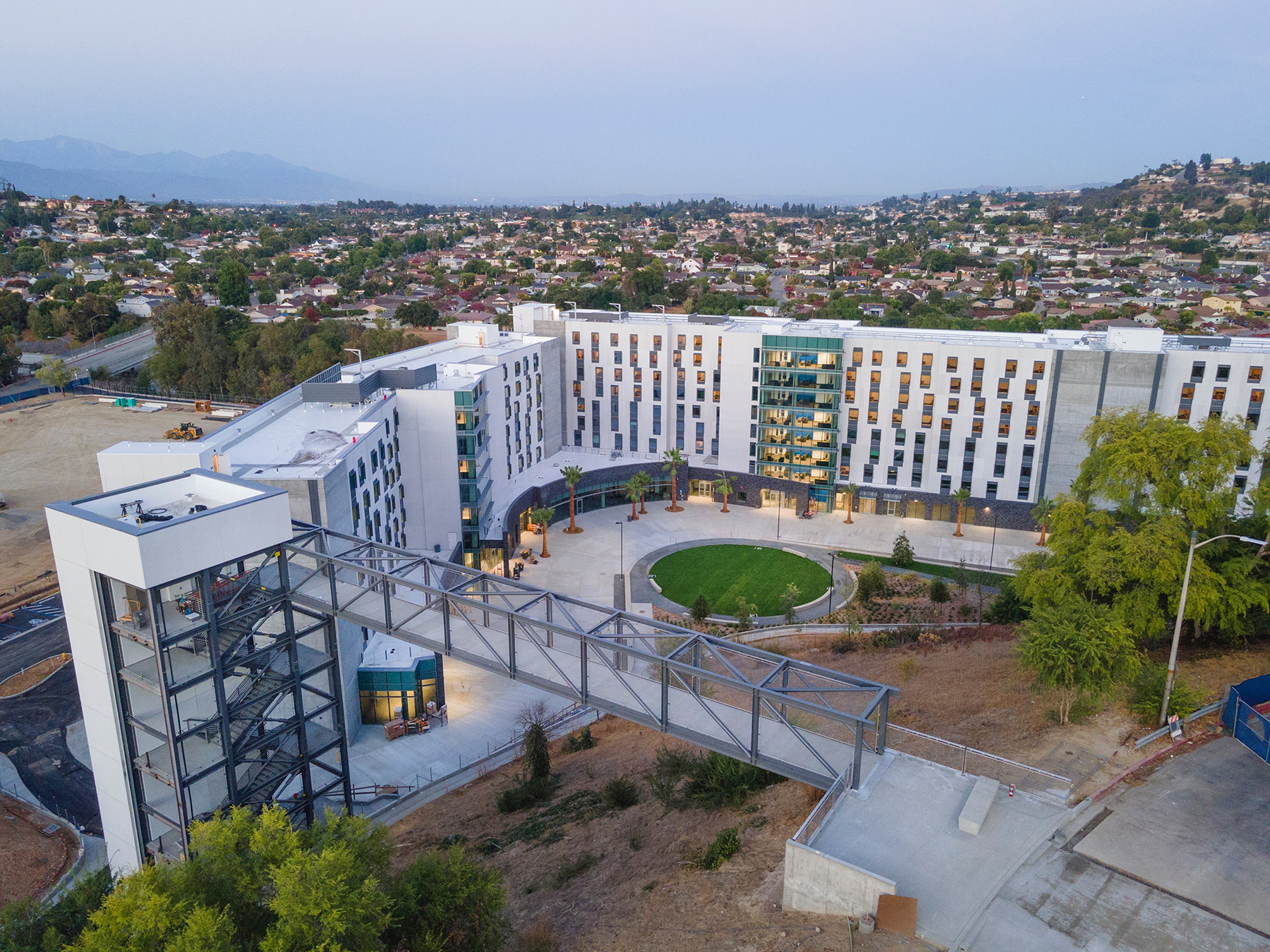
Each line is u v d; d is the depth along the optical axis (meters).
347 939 26.53
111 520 38.31
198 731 40.62
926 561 93.94
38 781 57.25
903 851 30.36
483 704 66.56
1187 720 40.19
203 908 26.03
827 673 35.59
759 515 109.12
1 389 169.75
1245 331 191.62
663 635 38.91
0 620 80.19
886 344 101.88
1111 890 29.11
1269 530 52.12
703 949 29.30
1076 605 44.00
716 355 110.44
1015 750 39.66
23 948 34.50
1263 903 28.59
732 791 42.34
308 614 48.75
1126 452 51.94
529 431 107.31
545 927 34.66
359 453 65.12
